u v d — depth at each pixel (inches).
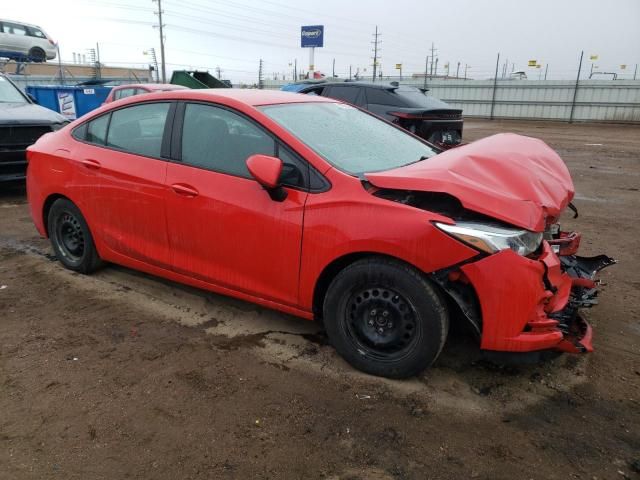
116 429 103.5
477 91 1264.8
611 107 1095.0
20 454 96.6
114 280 178.1
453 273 106.5
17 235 230.2
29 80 1002.1
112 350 133.0
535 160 131.2
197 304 160.1
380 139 150.8
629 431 104.2
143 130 153.7
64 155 171.6
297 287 125.7
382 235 110.0
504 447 99.2
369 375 122.0
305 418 107.0
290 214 122.3
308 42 1909.4
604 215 281.6
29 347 134.2
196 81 642.8
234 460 95.5
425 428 104.3
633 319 153.2
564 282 124.8
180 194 140.6
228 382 119.4
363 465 94.4
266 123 129.1
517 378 121.7
